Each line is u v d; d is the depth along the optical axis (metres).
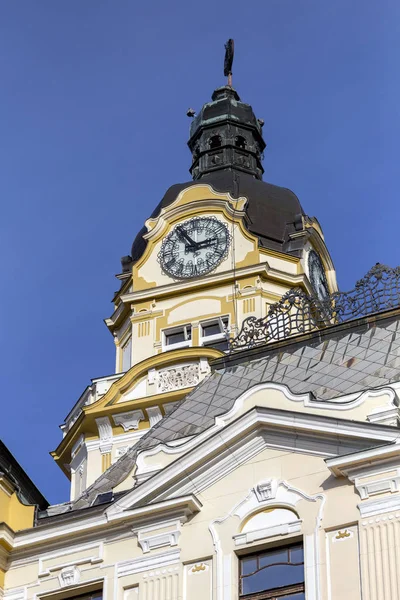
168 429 34.66
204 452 31.08
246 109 72.81
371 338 34.84
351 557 28.72
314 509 29.59
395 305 36.62
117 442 58.03
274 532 29.61
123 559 30.84
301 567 29.19
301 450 30.50
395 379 32.72
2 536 31.88
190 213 64.62
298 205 66.50
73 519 31.67
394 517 28.78
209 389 35.59
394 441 29.34
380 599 27.94
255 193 66.56
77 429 59.03
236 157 70.50
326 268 66.06
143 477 32.16
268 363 35.62
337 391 33.09
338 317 37.41
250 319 38.69
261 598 29.11
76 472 59.25
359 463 29.45
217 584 29.47
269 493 30.19
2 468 33.75
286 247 64.25
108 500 33.78
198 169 70.50
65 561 31.45
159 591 30.02
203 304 61.62
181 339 61.22
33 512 33.09
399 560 28.27
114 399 58.38
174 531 30.56
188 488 31.05
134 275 63.69
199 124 72.00
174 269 63.19
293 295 38.56
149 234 64.62
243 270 61.75
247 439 30.95
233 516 30.27
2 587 31.58
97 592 30.92
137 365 58.22
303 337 35.81
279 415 30.75
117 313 63.50
